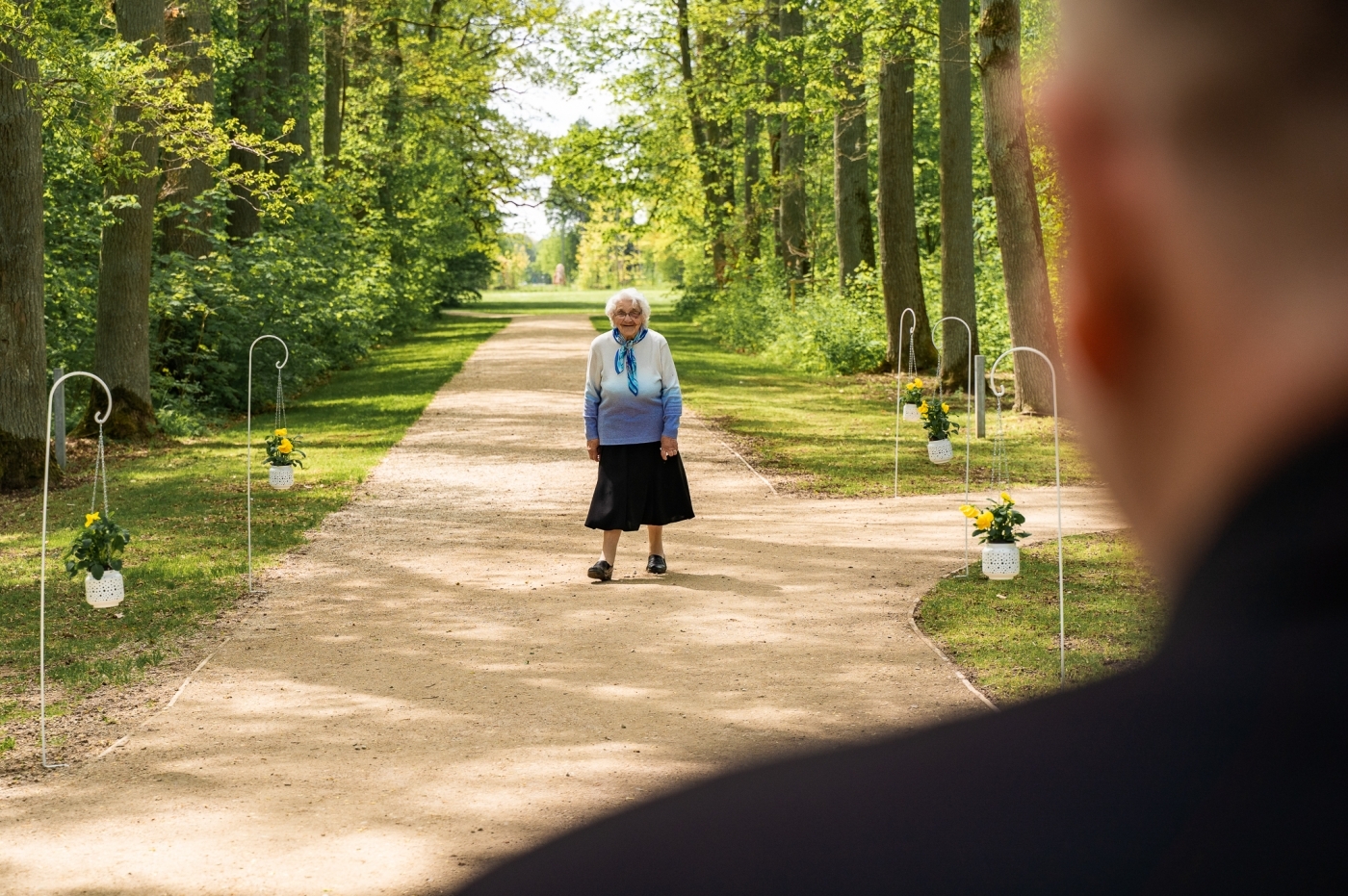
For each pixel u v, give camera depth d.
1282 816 0.25
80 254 18.31
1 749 5.30
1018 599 7.54
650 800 0.28
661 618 7.35
